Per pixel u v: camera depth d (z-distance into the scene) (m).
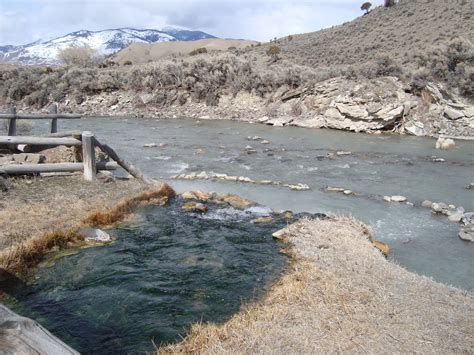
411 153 18.09
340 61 42.25
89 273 6.15
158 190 10.16
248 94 31.89
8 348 1.99
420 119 23.89
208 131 24.20
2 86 38.81
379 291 5.42
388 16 56.12
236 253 7.13
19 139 9.00
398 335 4.42
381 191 12.40
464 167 15.46
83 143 9.80
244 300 5.43
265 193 12.02
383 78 25.58
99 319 4.95
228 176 13.75
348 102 24.56
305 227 8.13
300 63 44.62
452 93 24.48
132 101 34.75
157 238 7.74
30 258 6.24
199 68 34.34
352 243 7.22
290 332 4.44
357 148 19.20
